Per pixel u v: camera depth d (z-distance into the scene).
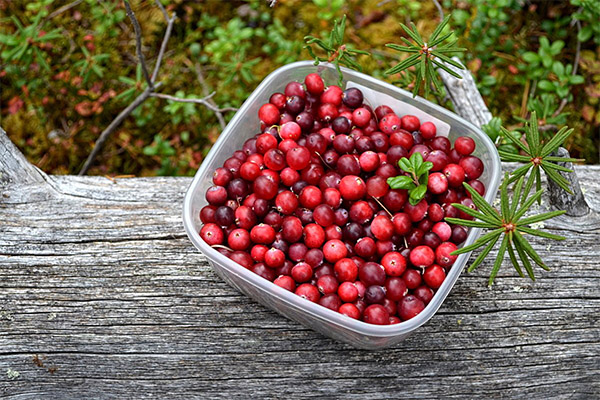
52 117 0.69
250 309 0.47
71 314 0.47
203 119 0.68
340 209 0.44
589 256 0.49
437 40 0.44
